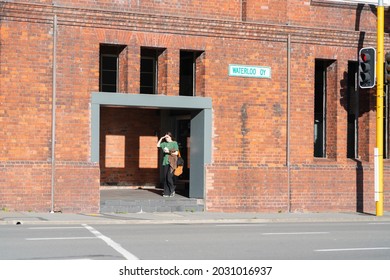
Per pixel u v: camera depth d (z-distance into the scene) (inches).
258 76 922.7
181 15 892.0
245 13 922.1
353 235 636.1
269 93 929.5
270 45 929.5
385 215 918.4
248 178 916.6
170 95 880.3
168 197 919.7
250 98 919.7
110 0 859.4
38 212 821.9
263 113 926.4
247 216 854.5
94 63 847.1
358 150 1004.6
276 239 589.6
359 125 1003.3
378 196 901.8
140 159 1045.2
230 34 906.1
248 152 918.4
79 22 837.8
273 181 928.9
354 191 978.1
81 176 840.3
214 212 895.7
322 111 990.4
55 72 829.2
